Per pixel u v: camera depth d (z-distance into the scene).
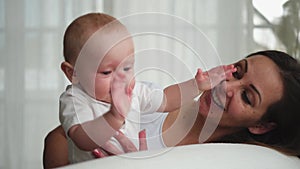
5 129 1.54
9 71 1.55
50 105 1.54
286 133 0.81
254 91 0.81
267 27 1.51
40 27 1.55
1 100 1.55
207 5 1.53
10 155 1.53
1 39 1.55
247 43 1.54
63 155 0.82
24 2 1.55
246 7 1.53
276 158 0.73
